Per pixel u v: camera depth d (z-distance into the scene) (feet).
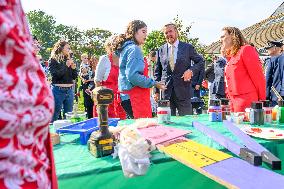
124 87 8.95
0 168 1.65
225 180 3.13
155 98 12.54
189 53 11.94
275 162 3.54
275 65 13.11
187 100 12.00
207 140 5.00
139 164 3.82
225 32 8.93
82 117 6.66
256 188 2.91
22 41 1.76
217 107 6.88
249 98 8.57
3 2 1.69
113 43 9.26
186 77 11.24
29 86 1.77
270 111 6.73
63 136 5.45
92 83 19.71
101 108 4.23
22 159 1.72
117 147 4.14
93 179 3.73
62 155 4.32
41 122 1.84
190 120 7.08
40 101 1.82
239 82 8.66
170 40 11.86
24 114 1.73
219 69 16.44
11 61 1.70
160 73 12.70
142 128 5.47
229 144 4.34
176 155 3.96
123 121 6.72
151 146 4.26
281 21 64.49
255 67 8.40
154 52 16.99
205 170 3.43
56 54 14.73
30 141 1.79
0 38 1.65
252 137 5.37
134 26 8.89
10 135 1.68
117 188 3.92
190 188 4.36
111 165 3.85
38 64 1.90
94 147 4.20
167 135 4.99
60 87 14.78
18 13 1.83
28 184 1.75
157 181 4.16
